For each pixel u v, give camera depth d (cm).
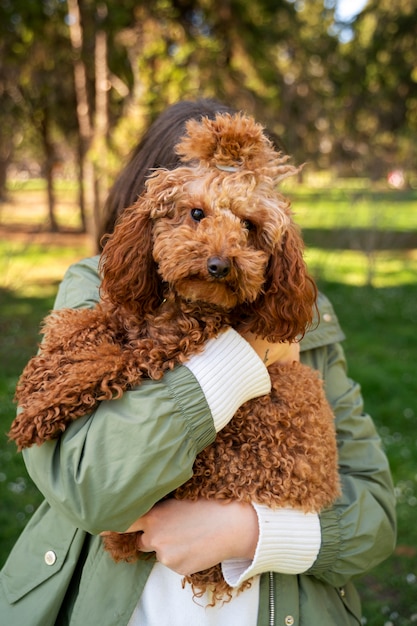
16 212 2106
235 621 160
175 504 157
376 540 170
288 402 167
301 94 1524
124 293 163
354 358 739
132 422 141
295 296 165
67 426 148
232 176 157
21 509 407
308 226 1359
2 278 1087
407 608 337
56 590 166
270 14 1263
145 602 161
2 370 683
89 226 1241
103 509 140
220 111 191
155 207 160
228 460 160
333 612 172
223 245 151
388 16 1385
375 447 190
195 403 147
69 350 156
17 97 1177
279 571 157
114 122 1155
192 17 1165
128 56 1120
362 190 1260
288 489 156
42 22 1036
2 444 491
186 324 159
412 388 636
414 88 1498
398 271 1283
